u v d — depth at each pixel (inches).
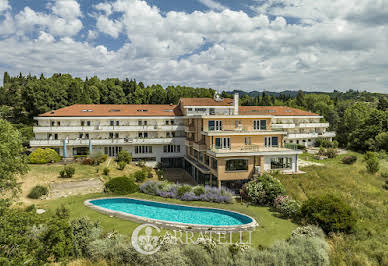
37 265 483.5
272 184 1112.2
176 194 1194.6
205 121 1477.6
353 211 944.3
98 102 3238.2
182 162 1952.5
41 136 1720.0
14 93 3206.2
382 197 1132.5
